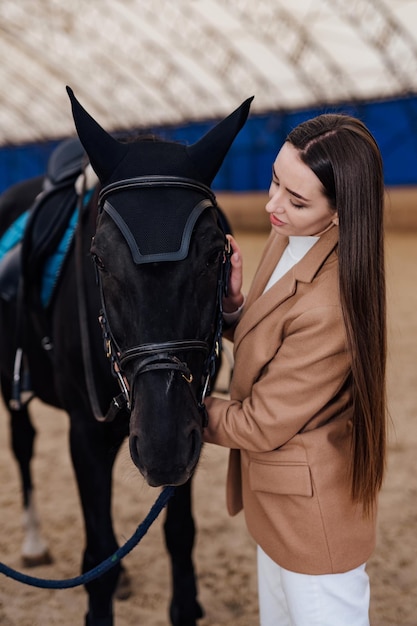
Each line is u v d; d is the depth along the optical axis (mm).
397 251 11164
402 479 3162
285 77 14219
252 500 1510
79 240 1769
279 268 1478
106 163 1459
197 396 1423
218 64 14305
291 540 1405
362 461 1364
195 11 12836
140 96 16328
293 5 12125
